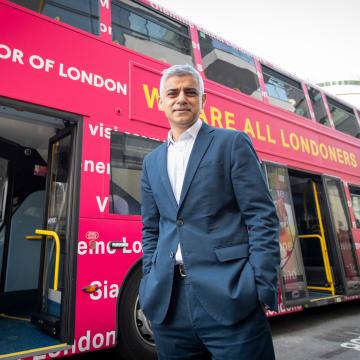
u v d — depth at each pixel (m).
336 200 6.22
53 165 3.51
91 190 3.05
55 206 3.36
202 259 1.44
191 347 1.49
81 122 3.15
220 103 4.64
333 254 5.85
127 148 3.41
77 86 3.20
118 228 3.13
